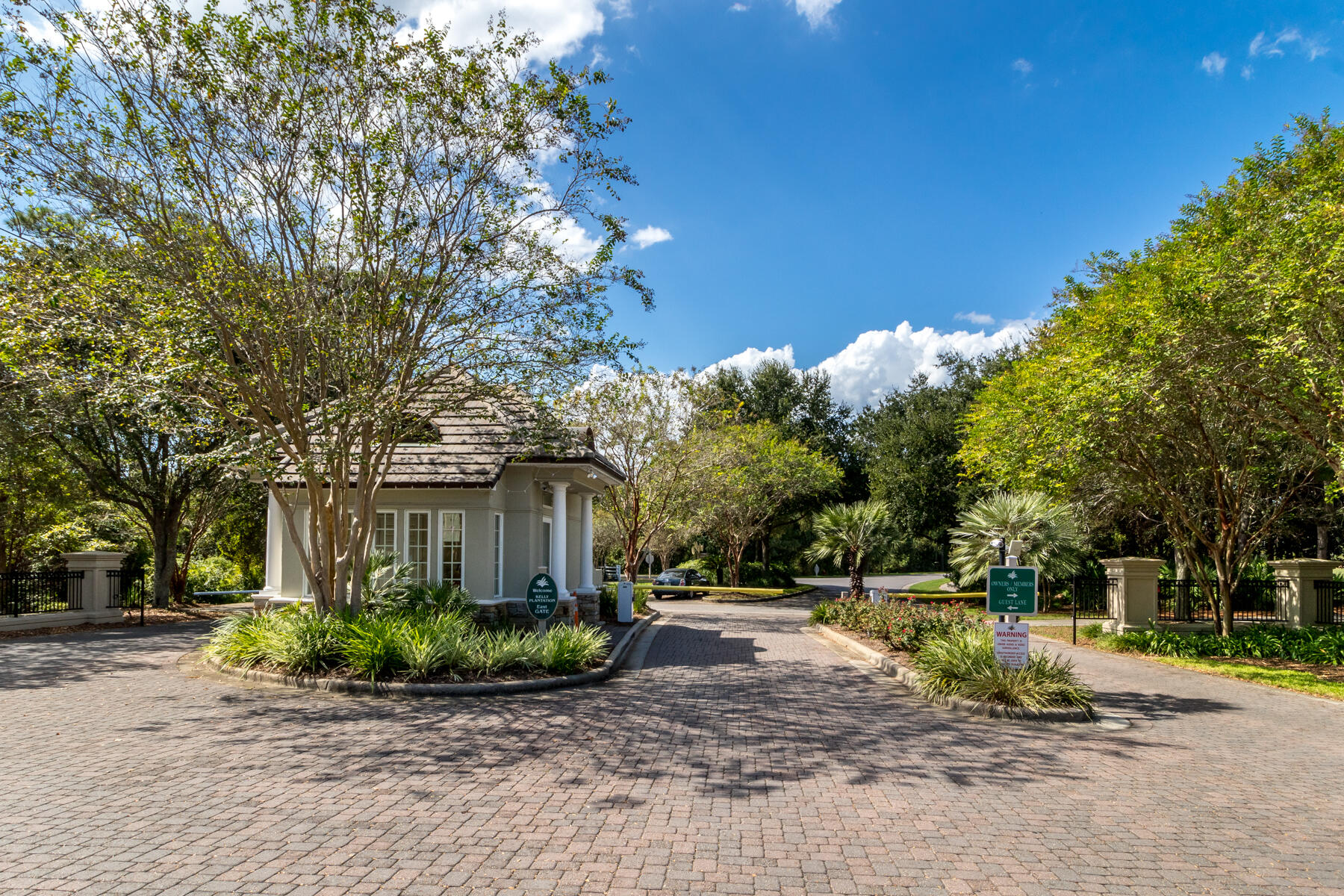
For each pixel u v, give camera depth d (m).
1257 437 15.27
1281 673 12.76
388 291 11.97
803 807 5.81
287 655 10.67
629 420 25.81
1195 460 16.27
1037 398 15.48
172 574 25.53
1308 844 5.25
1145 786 6.58
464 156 11.95
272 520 16.56
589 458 16.78
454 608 14.51
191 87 10.70
